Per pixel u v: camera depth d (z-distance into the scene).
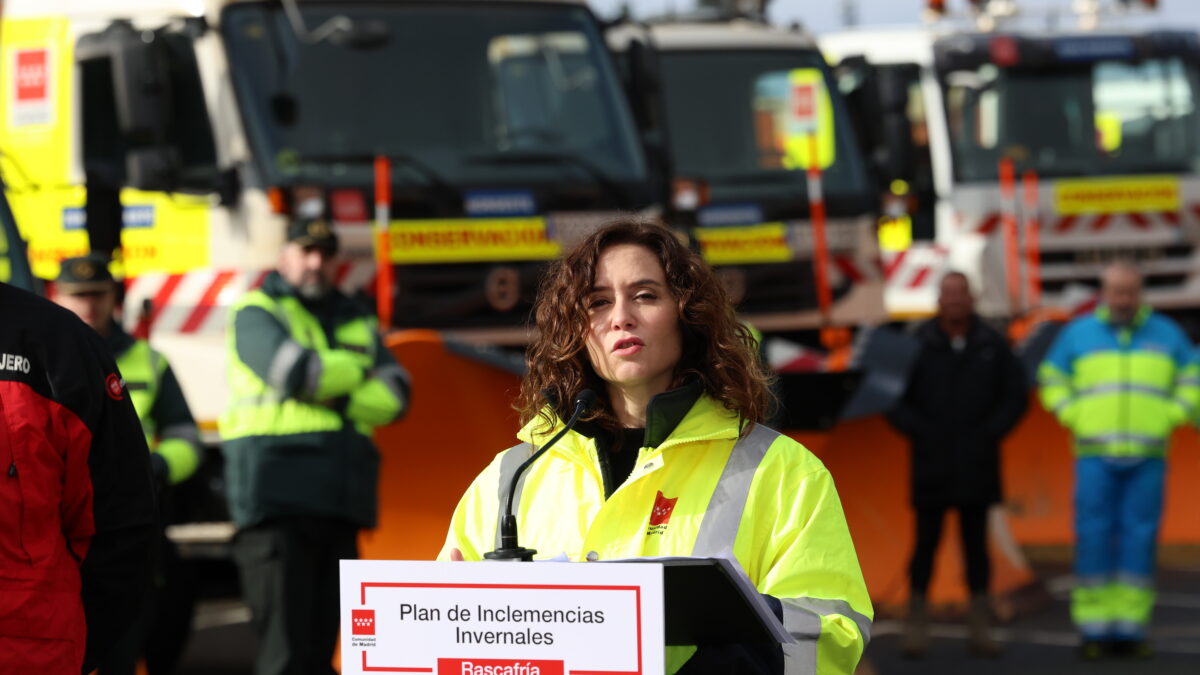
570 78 26.08
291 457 17.11
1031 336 26.14
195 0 23.78
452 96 24.98
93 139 23.42
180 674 21.73
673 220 28.33
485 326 24.53
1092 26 41.31
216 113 23.56
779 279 30.70
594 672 6.81
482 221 24.59
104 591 9.19
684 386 7.85
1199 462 30.81
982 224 39.06
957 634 24.50
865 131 32.53
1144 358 23.48
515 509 8.09
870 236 31.86
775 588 7.58
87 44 22.45
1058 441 29.52
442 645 6.99
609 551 7.77
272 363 17.05
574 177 25.41
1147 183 39.16
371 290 23.89
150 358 17.16
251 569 17.28
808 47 36.12
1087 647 22.81
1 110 24.25
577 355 8.12
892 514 25.11
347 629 7.09
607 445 8.10
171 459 16.95
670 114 34.81
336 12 24.58
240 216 23.16
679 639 7.27
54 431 8.84
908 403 22.91
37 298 9.06
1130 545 23.11
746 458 7.82
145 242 23.56
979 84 39.91
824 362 27.64
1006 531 26.78
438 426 21.48
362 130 24.27
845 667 7.46
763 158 33.75
